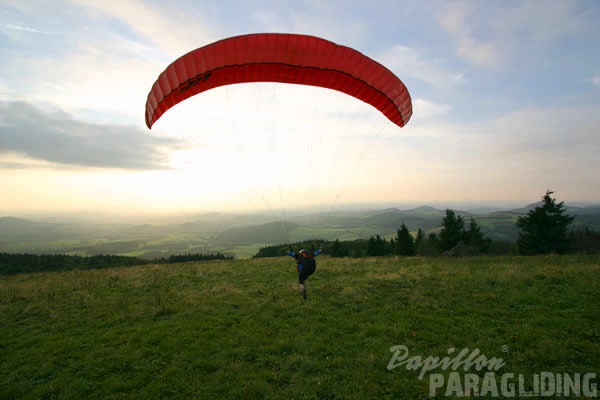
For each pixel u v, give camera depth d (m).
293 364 6.38
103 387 5.83
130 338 7.89
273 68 8.03
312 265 8.21
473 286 11.89
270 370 6.25
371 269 16.61
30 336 8.41
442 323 8.33
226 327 8.56
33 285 14.66
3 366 6.71
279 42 7.09
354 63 7.62
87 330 8.72
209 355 6.95
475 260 20.66
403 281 13.22
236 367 6.28
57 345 7.65
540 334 7.27
